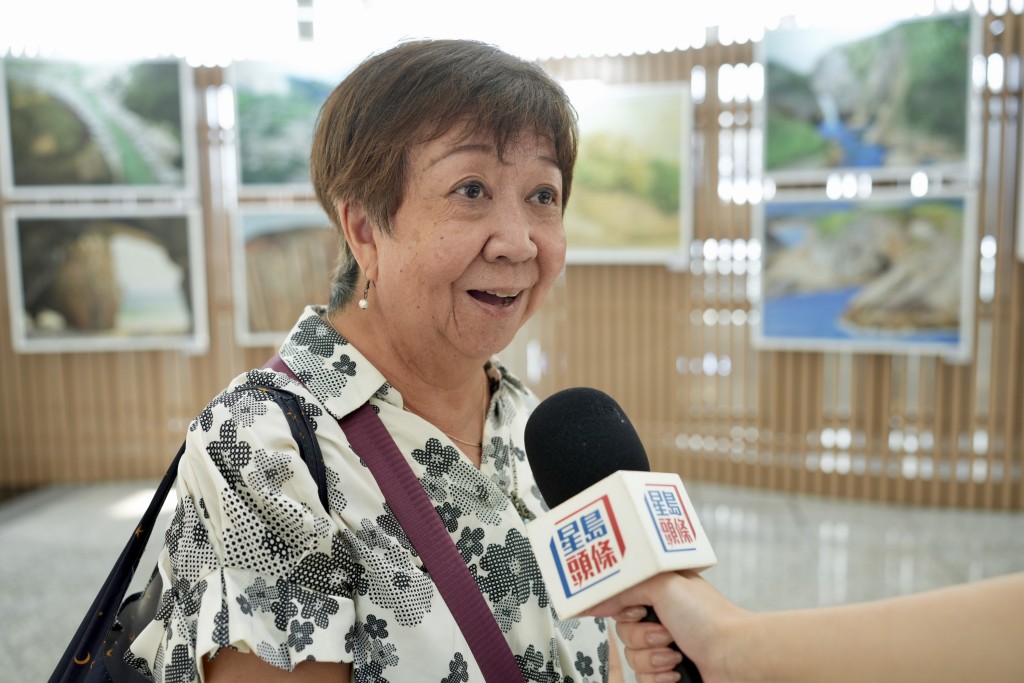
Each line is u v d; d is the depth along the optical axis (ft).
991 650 2.03
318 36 23.27
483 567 3.91
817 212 21.08
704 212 22.58
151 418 24.40
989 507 20.79
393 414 3.90
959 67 19.70
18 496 22.77
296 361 3.90
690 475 23.41
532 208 3.90
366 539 3.52
